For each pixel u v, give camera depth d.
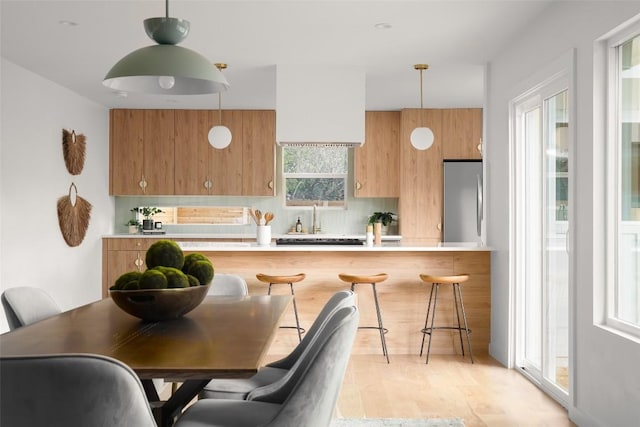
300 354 3.09
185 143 8.18
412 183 7.97
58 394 1.56
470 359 5.51
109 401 1.57
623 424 3.18
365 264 5.74
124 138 8.16
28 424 1.59
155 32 2.72
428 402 4.20
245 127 8.22
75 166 6.98
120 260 7.91
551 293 4.43
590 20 3.58
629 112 3.34
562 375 4.21
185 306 2.61
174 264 2.71
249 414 2.30
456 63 5.81
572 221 3.82
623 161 3.41
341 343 1.98
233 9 4.28
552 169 4.39
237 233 8.71
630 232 3.33
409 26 4.69
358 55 5.53
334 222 8.73
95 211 7.70
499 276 5.46
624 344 3.17
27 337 2.29
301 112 5.95
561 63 3.99
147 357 1.95
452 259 5.75
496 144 5.55
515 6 4.24
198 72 2.64
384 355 5.66
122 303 2.54
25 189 5.88
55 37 4.89
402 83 6.62
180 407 2.38
